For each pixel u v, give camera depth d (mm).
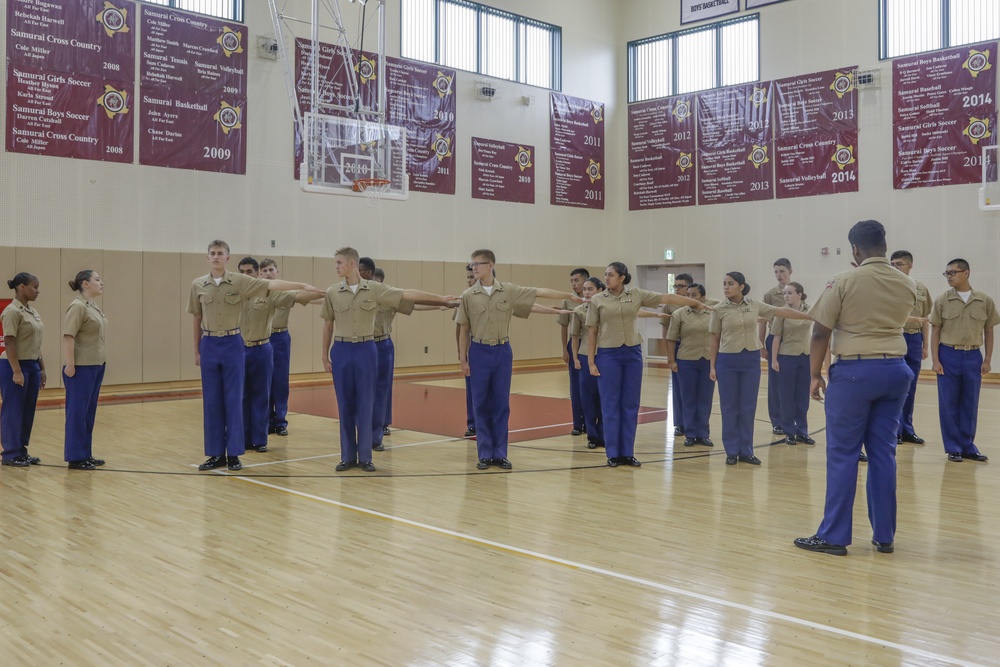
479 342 6504
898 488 5738
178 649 2990
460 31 16109
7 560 4086
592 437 7566
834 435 4188
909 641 3053
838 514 4188
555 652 2965
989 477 6094
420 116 15469
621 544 4383
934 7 14312
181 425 8898
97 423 9039
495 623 3248
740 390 6664
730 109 16766
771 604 3453
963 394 6734
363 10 14070
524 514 5047
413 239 15516
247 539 4480
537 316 17719
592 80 18188
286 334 8320
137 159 12414
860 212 15141
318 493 5641
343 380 6359
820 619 3281
